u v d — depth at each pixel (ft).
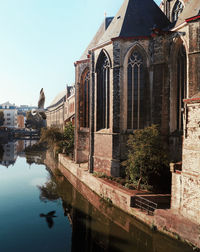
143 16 76.28
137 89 72.95
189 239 39.37
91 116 83.15
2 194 76.38
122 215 54.90
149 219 47.03
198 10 59.16
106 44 75.97
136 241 45.32
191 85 58.49
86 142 102.94
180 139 64.03
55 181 91.45
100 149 78.28
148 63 71.31
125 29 73.15
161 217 44.62
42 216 58.70
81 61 102.68
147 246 43.39
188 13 63.67
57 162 135.64
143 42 71.31
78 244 44.45
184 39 62.80
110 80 74.18
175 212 45.06
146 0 80.33
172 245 41.60
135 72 73.05
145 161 57.26
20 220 56.34
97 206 64.18
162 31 66.39
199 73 57.31
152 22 75.66
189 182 42.91
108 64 76.95
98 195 68.08
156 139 58.13
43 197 73.31
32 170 114.11
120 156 70.90
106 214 58.59
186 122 44.45
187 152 43.86
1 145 235.20
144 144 56.95
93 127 82.69
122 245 43.75
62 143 135.54
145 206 52.80
